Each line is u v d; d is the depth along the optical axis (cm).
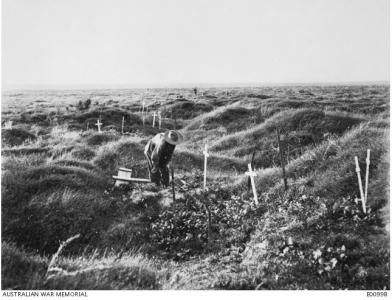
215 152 1321
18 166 1125
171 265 902
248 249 898
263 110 1391
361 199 937
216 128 1377
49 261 882
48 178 1076
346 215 928
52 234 967
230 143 1340
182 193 1101
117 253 941
